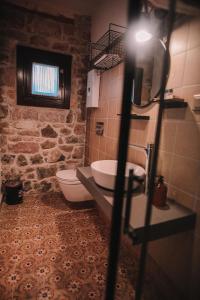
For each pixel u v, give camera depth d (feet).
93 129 8.89
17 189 8.36
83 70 9.45
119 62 6.40
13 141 8.71
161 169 4.65
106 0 7.44
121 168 2.31
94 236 6.50
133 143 5.81
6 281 4.56
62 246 5.91
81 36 9.17
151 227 3.34
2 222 7.04
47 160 9.47
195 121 3.77
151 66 4.87
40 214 7.75
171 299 4.26
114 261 2.45
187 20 3.89
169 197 4.43
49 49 8.68
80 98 9.64
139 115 5.12
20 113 8.64
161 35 4.55
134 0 2.07
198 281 3.66
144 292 4.51
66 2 8.16
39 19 8.36
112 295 2.51
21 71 8.30
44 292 4.34
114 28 6.77
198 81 3.71
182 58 4.05
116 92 6.70
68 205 8.63
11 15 7.91
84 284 4.62
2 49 7.95
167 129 4.45
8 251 5.57
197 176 3.75
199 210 3.71
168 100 3.99
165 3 4.12
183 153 4.04
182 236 4.02
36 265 5.10
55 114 9.27
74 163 10.07
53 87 9.00
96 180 5.07
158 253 4.69
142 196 4.32
